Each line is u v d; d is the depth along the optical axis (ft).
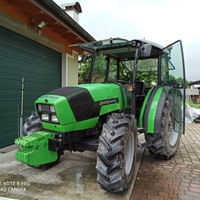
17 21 14.17
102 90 9.24
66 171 10.30
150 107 11.08
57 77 20.66
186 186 8.82
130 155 8.73
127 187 7.86
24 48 15.84
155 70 14.44
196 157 12.89
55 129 8.24
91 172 10.19
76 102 8.01
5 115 14.11
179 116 10.66
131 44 10.44
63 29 17.01
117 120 7.99
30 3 12.46
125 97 10.67
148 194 8.13
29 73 16.48
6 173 9.96
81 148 9.20
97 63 12.30
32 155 7.72
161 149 11.08
